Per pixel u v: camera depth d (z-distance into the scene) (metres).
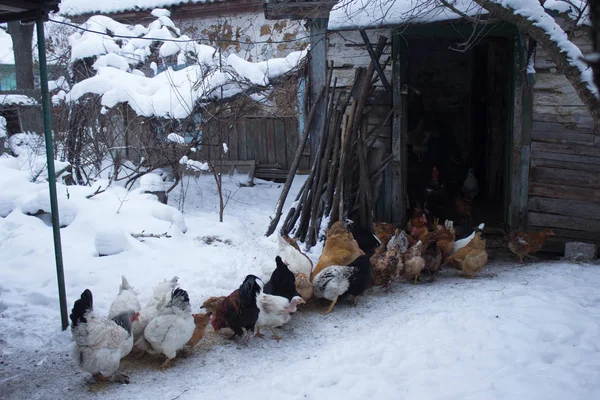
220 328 5.62
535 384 4.22
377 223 8.64
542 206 8.86
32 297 6.21
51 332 5.53
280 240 6.89
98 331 4.36
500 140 13.02
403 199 9.67
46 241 7.60
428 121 15.58
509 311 5.95
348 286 6.23
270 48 13.70
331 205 9.16
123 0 14.74
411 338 5.30
